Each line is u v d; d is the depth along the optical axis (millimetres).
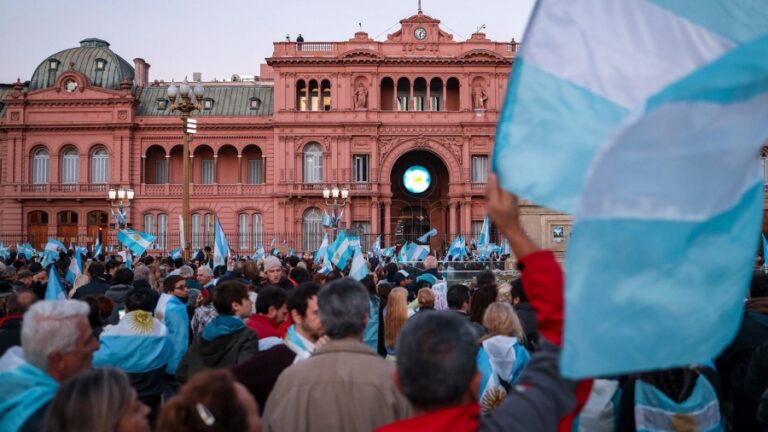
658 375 6129
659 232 3641
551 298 3969
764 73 3834
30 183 71688
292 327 8164
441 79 70500
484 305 10336
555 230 32625
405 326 4281
